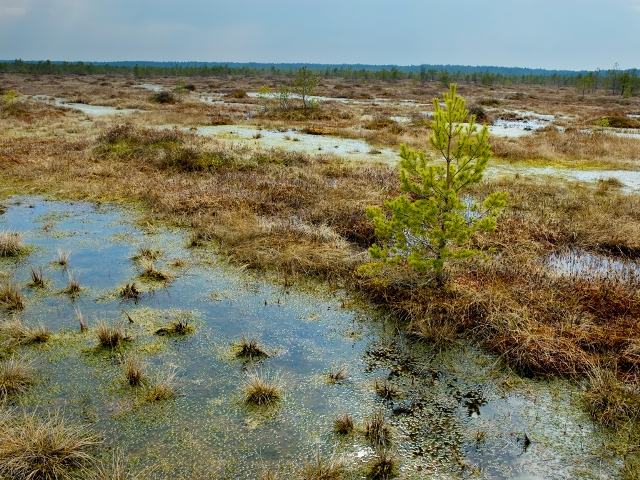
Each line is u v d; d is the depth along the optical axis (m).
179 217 10.50
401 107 39.72
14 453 3.90
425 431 4.44
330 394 4.96
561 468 4.03
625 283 7.17
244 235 9.09
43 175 13.48
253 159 15.48
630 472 3.97
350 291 7.31
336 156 17.44
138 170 14.46
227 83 74.62
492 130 27.20
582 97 62.78
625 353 5.38
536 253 8.66
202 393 4.93
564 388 5.06
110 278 7.59
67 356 5.50
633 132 27.56
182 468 3.96
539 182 14.28
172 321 6.34
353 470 3.98
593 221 10.05
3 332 5.92
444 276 7.16
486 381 5.19
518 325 5.97
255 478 3.87
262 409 4.70
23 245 8.59
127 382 5.04
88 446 4.16
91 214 10.80
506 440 4.34
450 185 6.88
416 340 6.00
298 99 36.56
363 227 9.66
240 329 6.23
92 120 25.75
